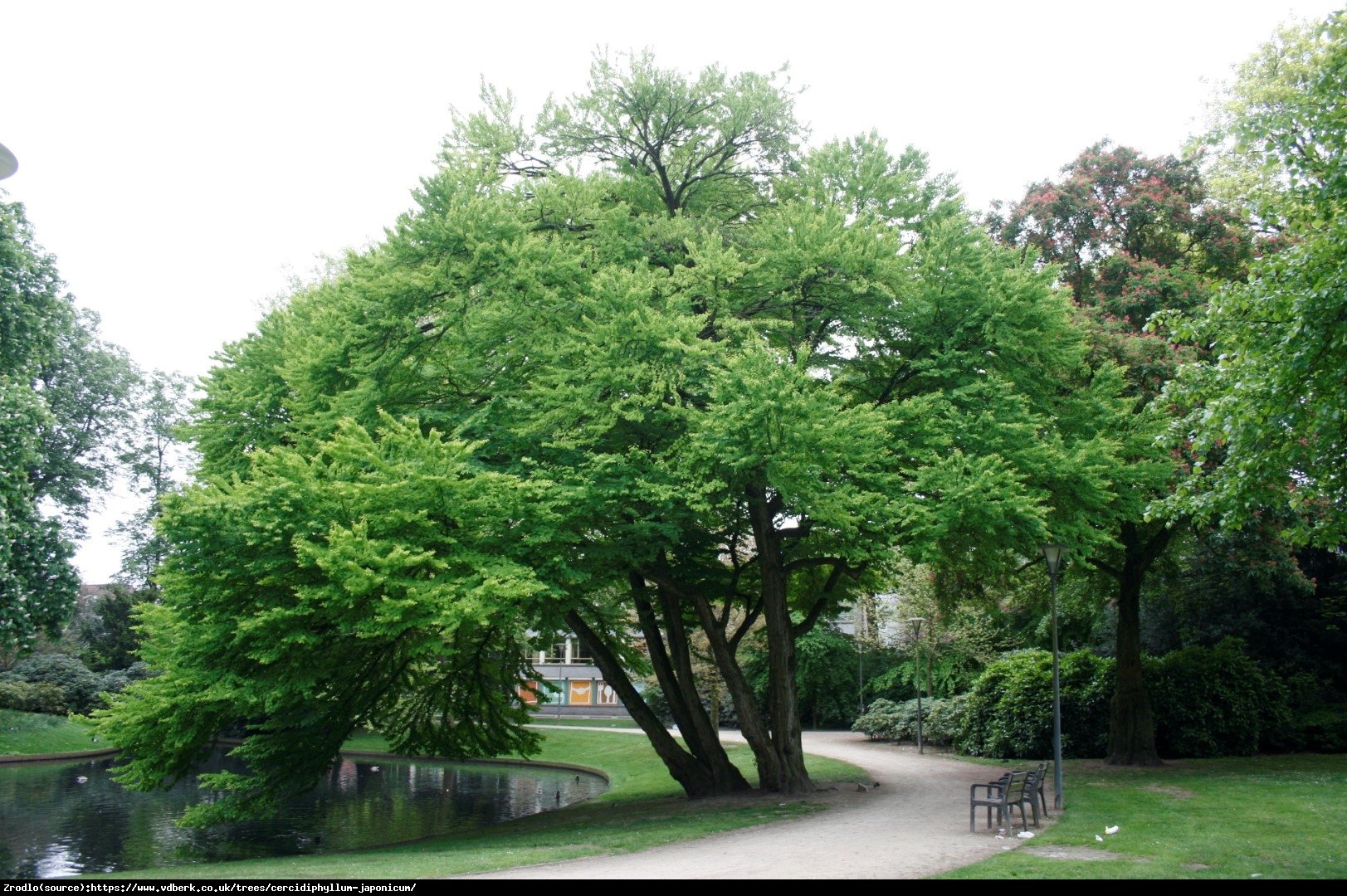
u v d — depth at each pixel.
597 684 60.88
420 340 16.58
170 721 15.50
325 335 17.05
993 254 19.17
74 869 17.25
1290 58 24.81
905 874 9.84
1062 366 18.22
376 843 19.62
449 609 12.52
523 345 16.44
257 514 13.68
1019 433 16.20
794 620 42.44
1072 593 28.38
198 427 18.95
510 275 16.09
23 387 28.23
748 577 22.91
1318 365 10.18
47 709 43.94
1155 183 23.48
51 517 30.02
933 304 17.58
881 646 40.47
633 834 14.26
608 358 14.88
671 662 23.28
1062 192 24.22
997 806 13.15
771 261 17.47
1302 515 21.23
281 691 14.12
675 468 15.76
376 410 16.47
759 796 19.19
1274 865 10.01
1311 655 27.34
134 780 16.84
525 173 20.64
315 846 19.62
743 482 15.91
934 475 15.08
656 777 28.22
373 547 12.82
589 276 16.86
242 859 18.02
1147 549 22.69
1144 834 12.48
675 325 15.00
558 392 15.11
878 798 18.30
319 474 14.42
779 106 20.42
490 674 22.53
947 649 34.69
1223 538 21.98
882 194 19.23
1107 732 25.59
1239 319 11.54
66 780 32.75
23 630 27.58
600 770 34.41
